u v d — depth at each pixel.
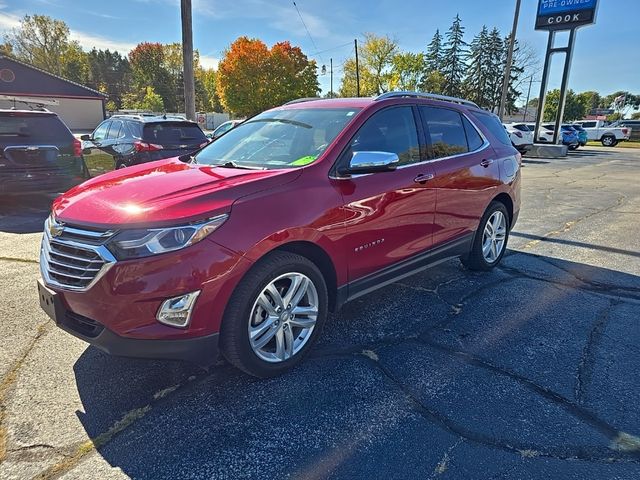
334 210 2.95
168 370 2.93
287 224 2.68
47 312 2.64
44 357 3.05
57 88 39.16
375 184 3.25
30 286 4.22
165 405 2.58
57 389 2.71
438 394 2.70
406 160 3.64
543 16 21.00
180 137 10.02
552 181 12.83
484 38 57.84
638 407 2.59
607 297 4.21
